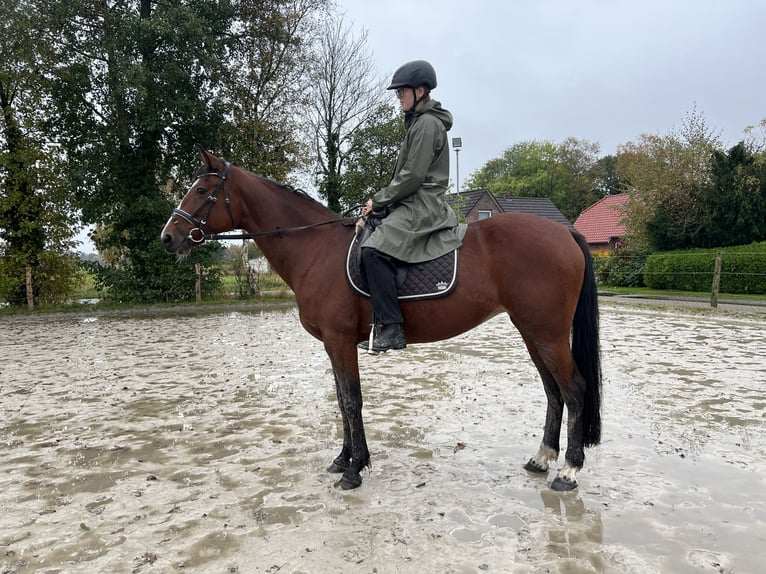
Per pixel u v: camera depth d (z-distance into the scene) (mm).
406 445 4273
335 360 3551
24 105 15195
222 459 4043
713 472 3617
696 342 8984
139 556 2674
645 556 2602
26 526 3025
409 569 2506
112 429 4824
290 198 3820
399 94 3566
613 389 5848
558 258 3289
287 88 19094
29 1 14258
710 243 20062
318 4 19000
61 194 15508
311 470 3791
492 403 5438
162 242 3613
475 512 3096
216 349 9062
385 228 3367
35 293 16141
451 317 3406
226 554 2674
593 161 62438
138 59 15117
